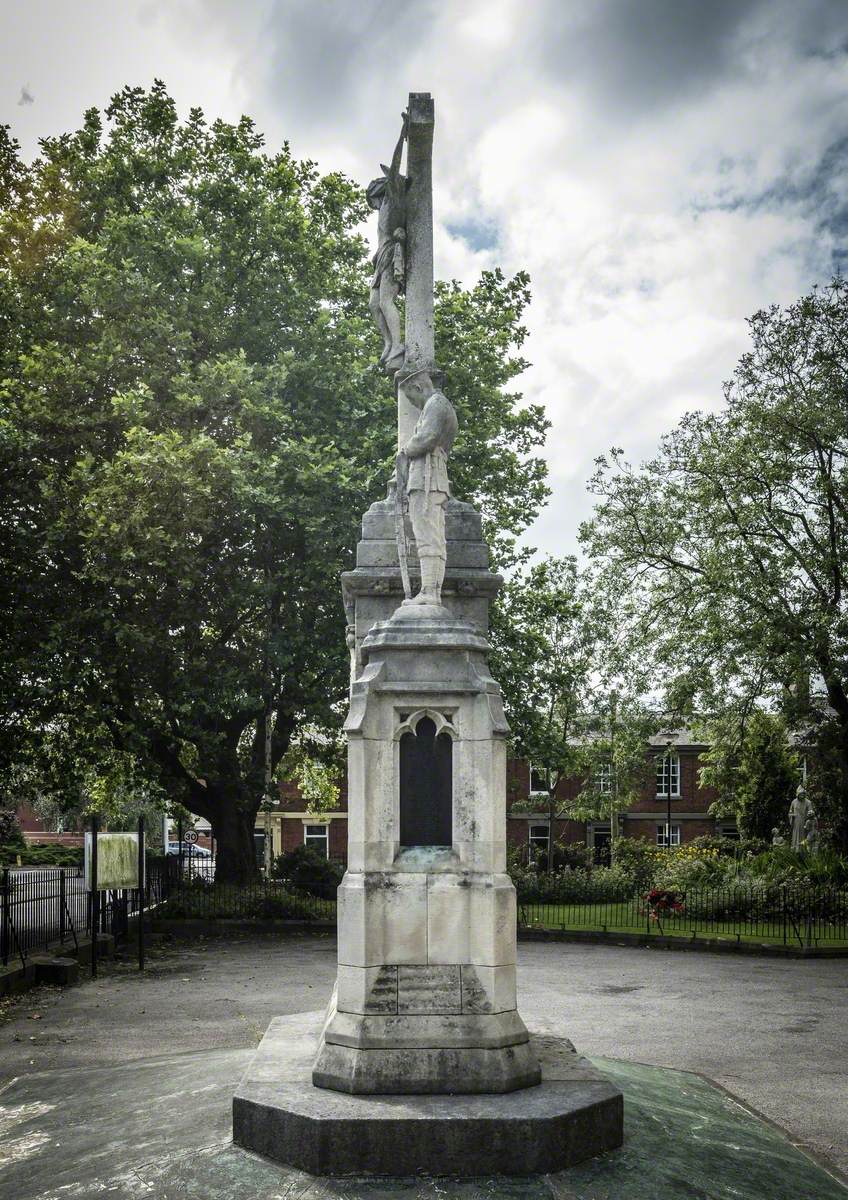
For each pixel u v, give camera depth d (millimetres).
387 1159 6461
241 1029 13352
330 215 30797
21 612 24844
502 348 29875
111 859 19203
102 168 28281
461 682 7777
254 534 25656
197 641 26125
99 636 24812
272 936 25500
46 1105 8594
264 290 27188
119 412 24062
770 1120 8906
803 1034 13523
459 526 10703
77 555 25000
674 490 32250
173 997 16109
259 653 26266
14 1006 15289
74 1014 14586
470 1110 6672
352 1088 7020
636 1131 7305
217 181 28016
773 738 43000
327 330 27141
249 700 25312
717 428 31531
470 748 7703
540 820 57156
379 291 10961
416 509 8547
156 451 22625
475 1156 6488
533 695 29203
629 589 32938
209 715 26797
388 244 10867
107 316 25938
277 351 27297
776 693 30781
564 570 41281
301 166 30859
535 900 33969
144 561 23875
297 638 25359
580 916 28031
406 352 10703
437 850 7645
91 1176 6629
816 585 30594
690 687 30969
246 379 24594
